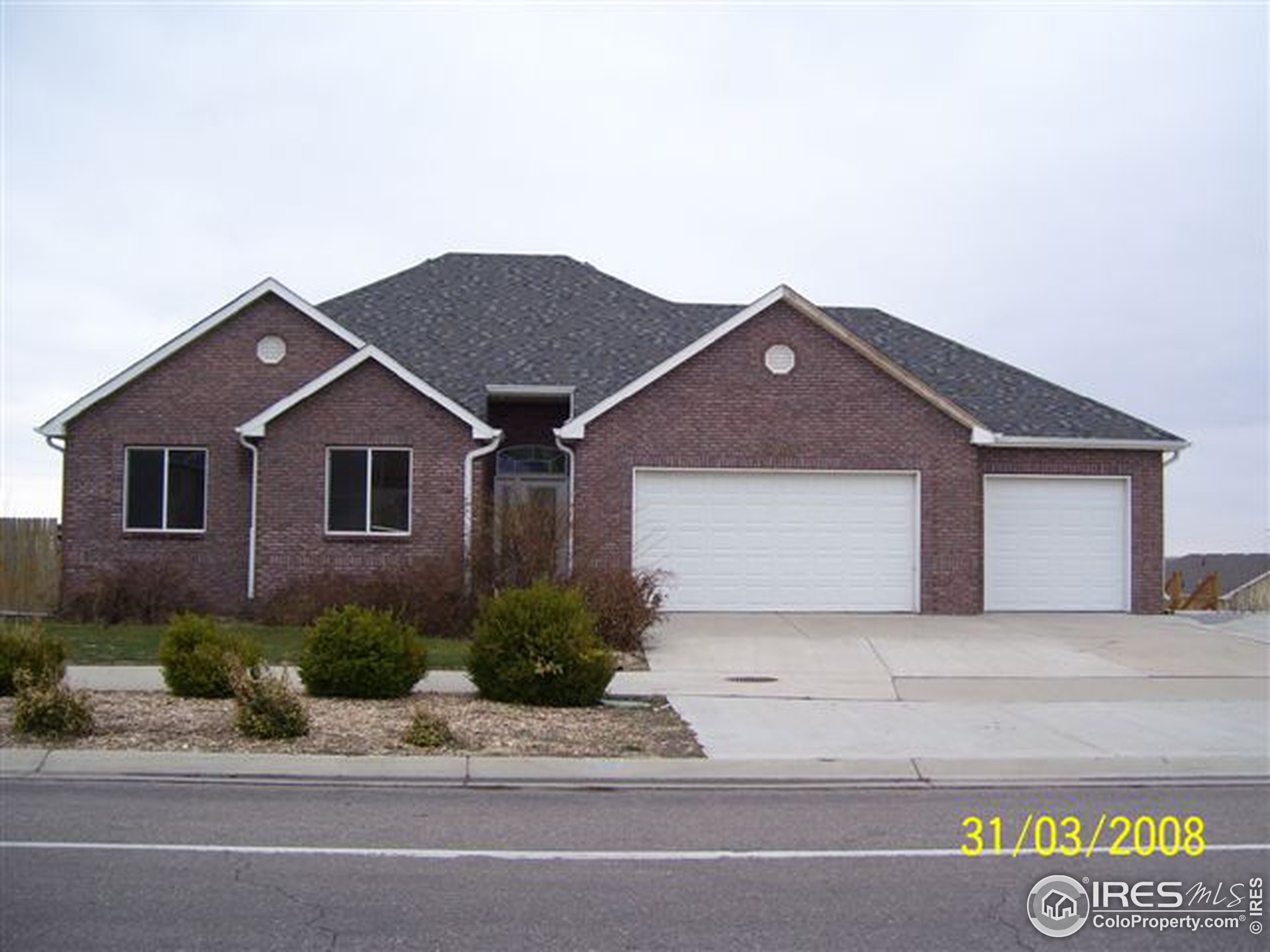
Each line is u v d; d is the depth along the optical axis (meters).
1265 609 29.81
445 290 29.25
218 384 24.19
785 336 23.34
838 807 9.88
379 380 22.97
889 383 23.42
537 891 7.29
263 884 7.33
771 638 19.97
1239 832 9.09
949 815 9.56
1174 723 13.59
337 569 22.69
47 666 13.12
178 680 14.05
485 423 24.44
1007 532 24.41
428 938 6.42
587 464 22.98
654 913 6.91
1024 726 13.32
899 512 23.48
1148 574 24.52
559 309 28.64
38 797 9.73
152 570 22.86
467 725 12.62
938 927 6.76
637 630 18.72
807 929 6.68
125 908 6.84
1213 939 6.68
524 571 20.38
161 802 9.62
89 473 23.91
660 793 10.35
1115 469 24.62
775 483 23.31
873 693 15.30
